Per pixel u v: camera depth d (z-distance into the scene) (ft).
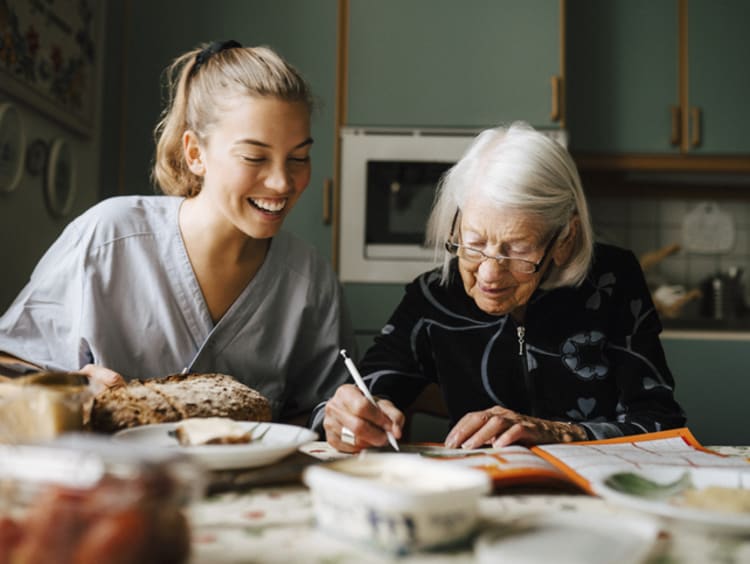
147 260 4.26
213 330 4.33
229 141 3.65
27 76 6.48
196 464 1.55
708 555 1.72
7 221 6.43
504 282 3.61
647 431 3.44
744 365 8.36
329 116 8.56
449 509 1.72
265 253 4.47
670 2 9.20
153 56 8.71
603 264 4.16
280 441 2.69
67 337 4.26
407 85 8.57
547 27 8.56
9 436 2.24
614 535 1.73
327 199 8.48
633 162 9.32
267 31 8.64
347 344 4.89
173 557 1.52
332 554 1.72
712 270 10.18
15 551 1.37
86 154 7.98
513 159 3.53
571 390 4.01
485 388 4.14
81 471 1.44
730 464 2.65
